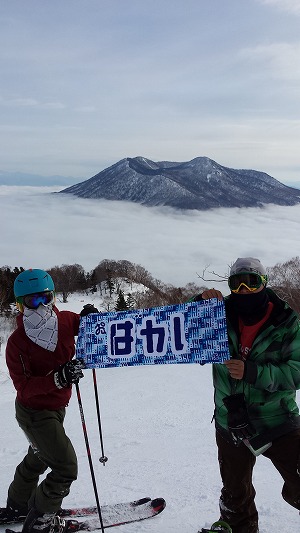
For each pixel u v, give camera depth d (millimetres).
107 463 4938
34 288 2918
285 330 2518
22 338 2957
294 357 2516
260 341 2541
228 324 2678
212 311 2689
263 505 3414
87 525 3178
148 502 3467
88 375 15656
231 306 2703
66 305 70625
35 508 2924
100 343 2920
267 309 2561
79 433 7105
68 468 2896
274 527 2980
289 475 2604
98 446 6020
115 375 14914
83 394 11891
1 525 3271
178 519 3242
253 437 2576
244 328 2623
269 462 4965
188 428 7289
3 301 47906
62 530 3064
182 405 9742
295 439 2572
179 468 4594
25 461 3244
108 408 9719
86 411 9477
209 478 4188
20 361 2939
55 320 3021
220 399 2736
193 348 2695
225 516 2736
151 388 12047
